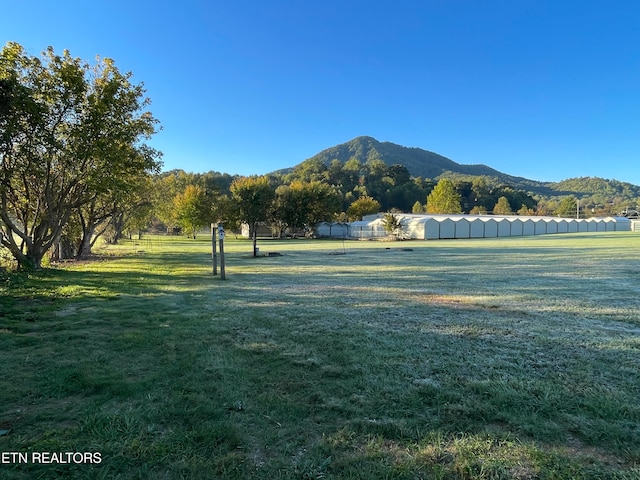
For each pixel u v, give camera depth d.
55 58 13.05
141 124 16.14
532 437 2.72
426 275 12.49
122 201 20.66
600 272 12.69
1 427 2.88
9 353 4.62
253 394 3.48
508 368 4.09
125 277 12.34
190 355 4.56
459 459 2.45
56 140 13.05
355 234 60.53
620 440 2.66
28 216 15.09
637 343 4.98
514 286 9.99
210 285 10.55
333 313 6.89
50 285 10.30
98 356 4.53
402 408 3.19
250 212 55.25
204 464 2.43
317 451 2.58
